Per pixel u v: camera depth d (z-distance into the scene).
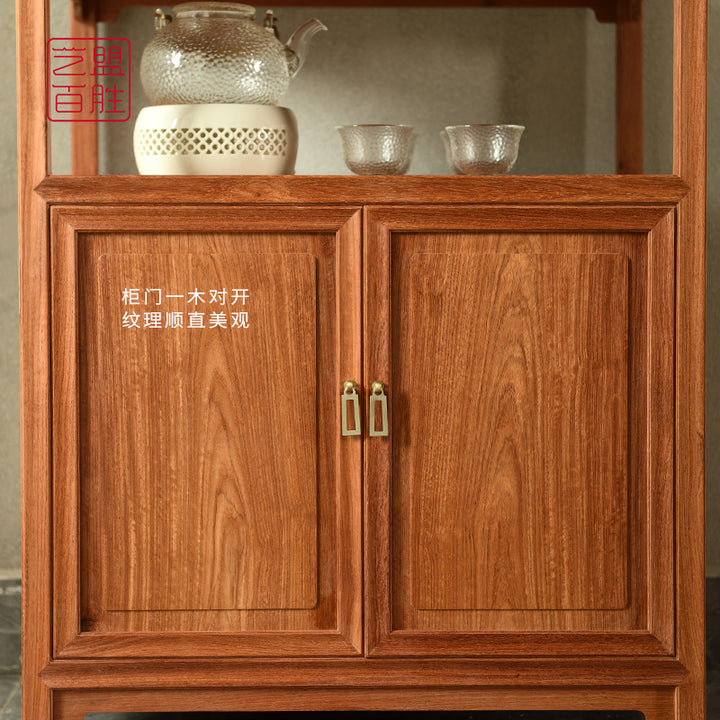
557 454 1.32
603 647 1.33
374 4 1.70
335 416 1.32
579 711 1.56
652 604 1.33
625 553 1.33
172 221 1.28
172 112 1.36
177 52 1.38
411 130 1.37
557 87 1.74
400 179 1.29
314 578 1.32
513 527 1.32
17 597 1.71
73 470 1.30
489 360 1.31
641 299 1.31
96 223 1.28
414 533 1.32
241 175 1.29
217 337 1.30
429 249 1.30
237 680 1.33
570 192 1.29
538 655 1.33
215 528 1.32
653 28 1.74
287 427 1.31
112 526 1.31
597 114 1.75
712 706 1.57
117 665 1.32
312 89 1.73
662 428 1.32
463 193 1.29
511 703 1.34
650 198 1.29
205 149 1.36
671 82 1.75
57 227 1.28
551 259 1.30
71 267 1.29
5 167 1.70
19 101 1.28
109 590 1.32
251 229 1.29
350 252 1.29
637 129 1.71
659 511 1.32
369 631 1.32
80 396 1.30
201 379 1.31
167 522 1.32
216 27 1.39
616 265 1.30
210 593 1.32
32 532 1.30
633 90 1.71
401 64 1.73
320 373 1.31
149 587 1.32
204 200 1.28
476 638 1.33
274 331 1.30
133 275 1.30
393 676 1.33
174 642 1.32
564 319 1.31
